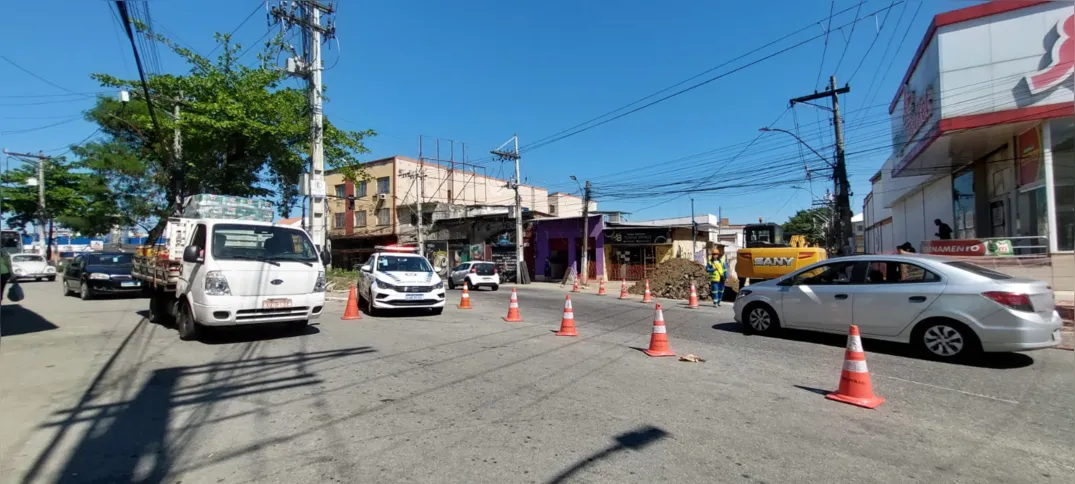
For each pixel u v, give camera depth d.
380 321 11.36
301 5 18.62
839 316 8.25
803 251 15.53
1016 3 12.98
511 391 5.65
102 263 17.05
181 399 5.36
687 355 7.57
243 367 6.77
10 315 12.28
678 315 12.98
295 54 19.25
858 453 4.01
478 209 39.47
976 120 13.46
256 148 23.53
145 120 21.80
